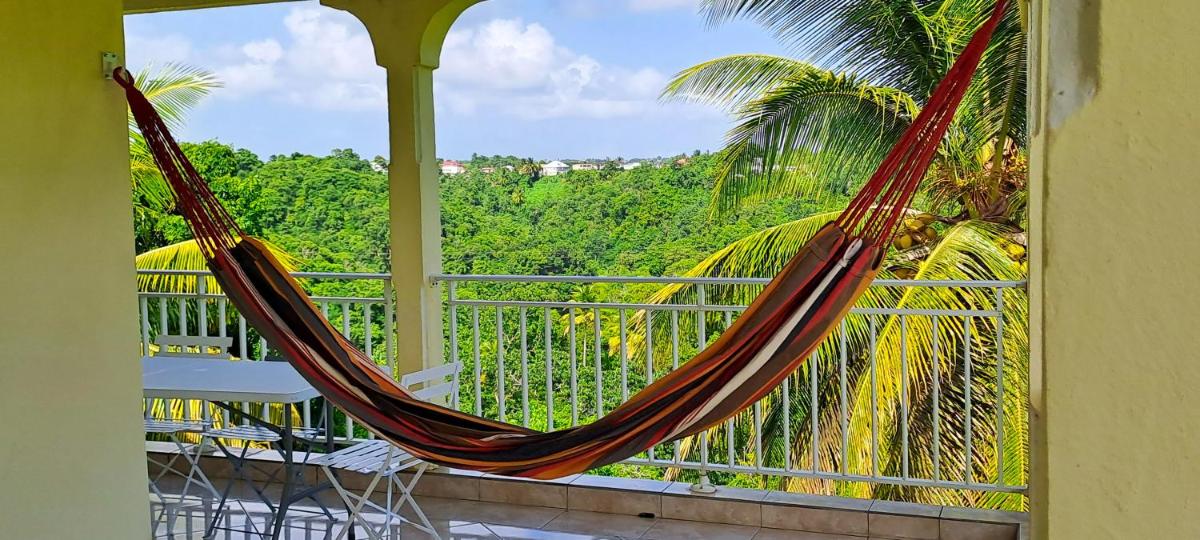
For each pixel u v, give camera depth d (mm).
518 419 14016
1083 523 557
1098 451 551
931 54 9977
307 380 3592
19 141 3084
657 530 4312
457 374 4336
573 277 4480
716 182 10547
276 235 16312
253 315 3592
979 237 8812
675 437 3145
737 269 10164
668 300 10469
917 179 2775
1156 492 543
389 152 4836
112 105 3465
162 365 4609
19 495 3094
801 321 2932
